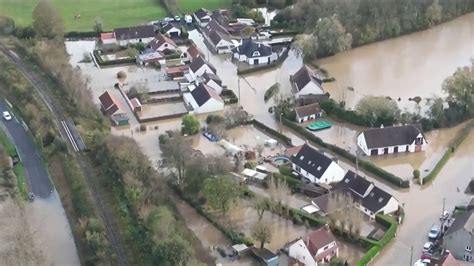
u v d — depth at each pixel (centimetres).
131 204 15450
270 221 15862
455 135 19588
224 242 15112
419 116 19900
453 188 17025
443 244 14425
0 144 18888
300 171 17662
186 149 17038
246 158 18388
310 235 14225
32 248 14088
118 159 16725
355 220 14812
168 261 13125
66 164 17762
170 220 14438
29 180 17688
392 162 18425
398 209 15938
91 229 14875
